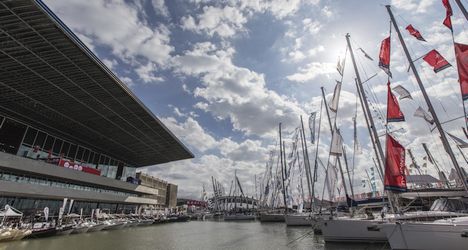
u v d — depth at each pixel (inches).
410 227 548.1
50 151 1793.8
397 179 576.4
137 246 937.5
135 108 1616.6
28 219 1378.0
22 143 1596.9
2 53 1058.1
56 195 1609.3
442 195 992.9
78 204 1909.4
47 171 1539.1
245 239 1112.8
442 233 520.1
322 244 868.6
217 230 1622.8
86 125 1806.1
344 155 1316.4
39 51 1063.6
